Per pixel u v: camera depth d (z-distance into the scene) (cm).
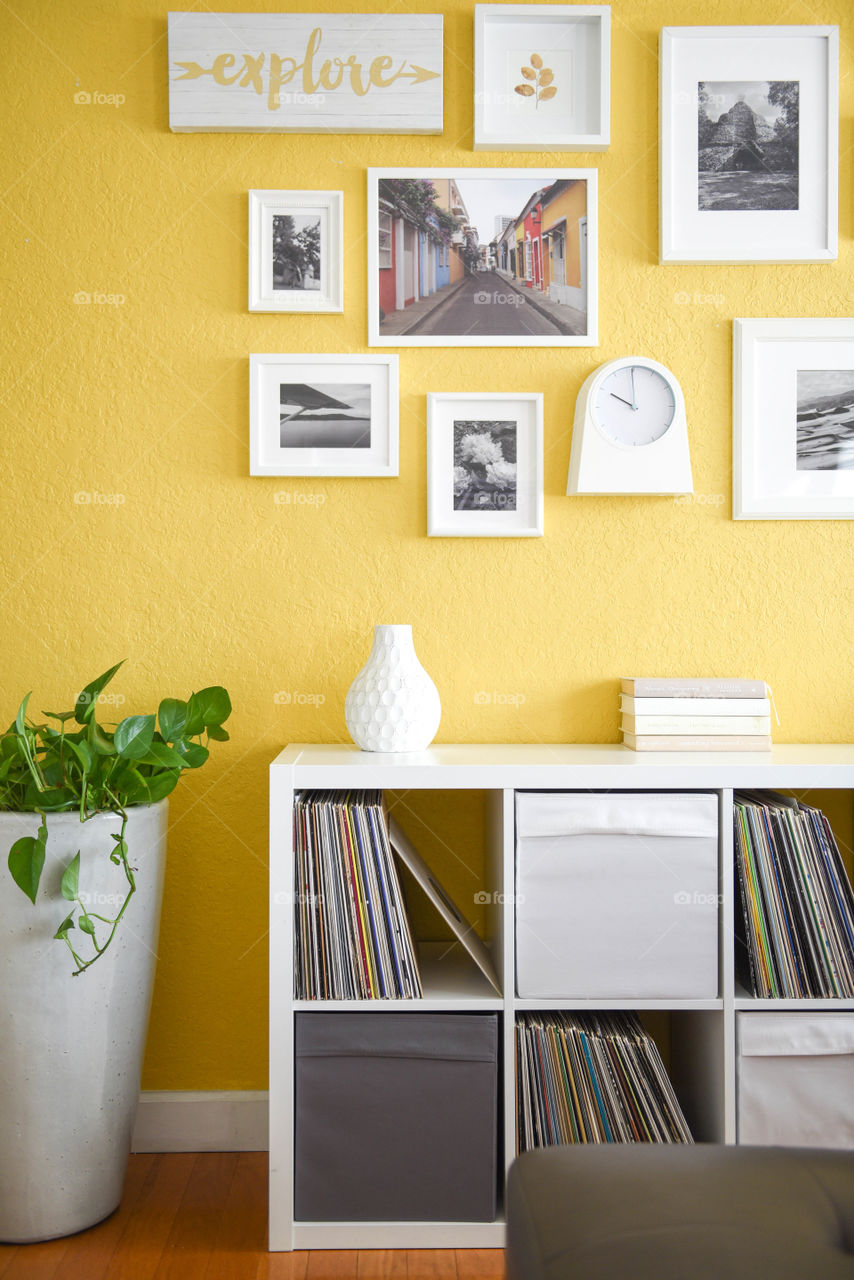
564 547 193
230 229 190
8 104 188
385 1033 154
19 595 189
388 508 192
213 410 190
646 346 193
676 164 191
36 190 188
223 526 191
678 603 194
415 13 190
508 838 156
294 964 155
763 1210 82
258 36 188
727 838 157
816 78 192
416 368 192
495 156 192
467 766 155
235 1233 158
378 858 156
